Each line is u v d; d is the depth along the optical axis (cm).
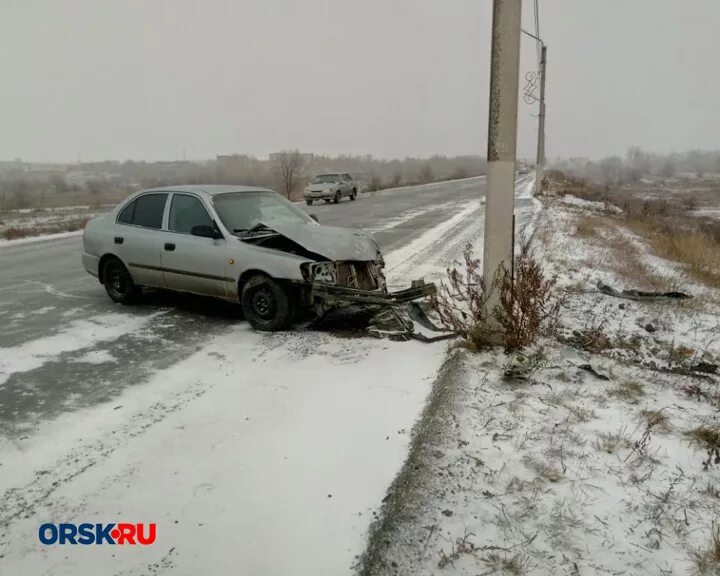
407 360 530
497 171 522
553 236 1316
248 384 484
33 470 357
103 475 351
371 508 308
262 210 717
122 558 279
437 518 300
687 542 282
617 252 1227
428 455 354
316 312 623
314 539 287
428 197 3031
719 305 838
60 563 277
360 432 392
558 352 540
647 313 736
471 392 446
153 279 722
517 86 508
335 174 2912
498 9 495
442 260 1055
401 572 264
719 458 354
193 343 599
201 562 275
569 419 404
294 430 399
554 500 314
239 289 646
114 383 494
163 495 328
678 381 492
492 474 337
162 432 403
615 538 285
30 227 2125
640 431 389
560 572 262
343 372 505
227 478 343
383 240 1338
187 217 698
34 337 627
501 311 539
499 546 279
